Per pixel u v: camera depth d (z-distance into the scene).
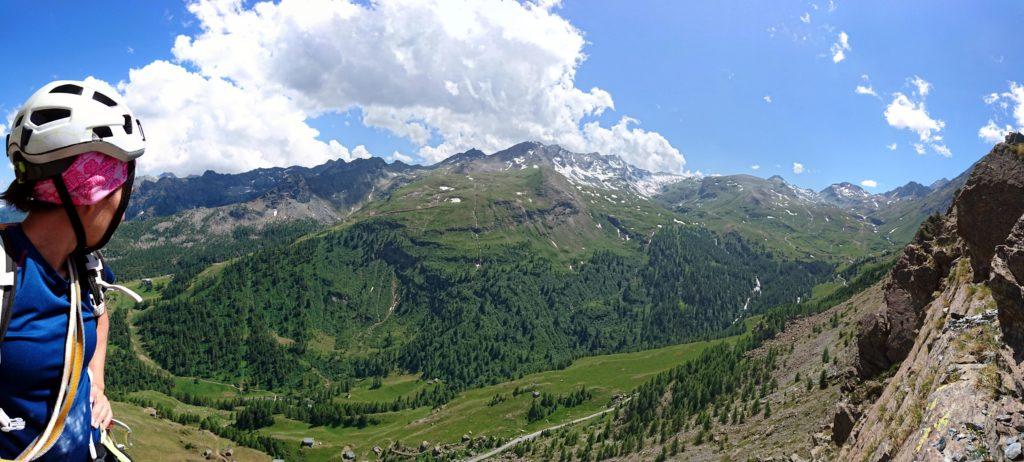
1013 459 14.62
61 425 2.97
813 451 43.09
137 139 3.38
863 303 191.88
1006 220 24.42
